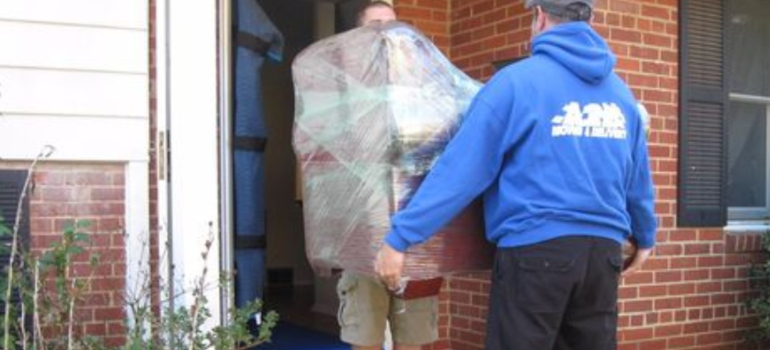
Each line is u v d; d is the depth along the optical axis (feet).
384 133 9.43
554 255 8.52
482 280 16.70
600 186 8.79
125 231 13.30
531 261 8.56
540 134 8.61
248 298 14.01
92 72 13.17
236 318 12.26
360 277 11.96
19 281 10.94
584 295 8.87
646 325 16.62
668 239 16.99
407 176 9.46
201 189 13.30
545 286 8.52
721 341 17.74
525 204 8.61
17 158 12.75
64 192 13.04
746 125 19.12
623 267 9.86
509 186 8.75
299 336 16.29
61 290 11.28
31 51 12.85
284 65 23.40
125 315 12.71
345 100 10.09
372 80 9.70
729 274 17.88
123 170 13.39
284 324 17.61
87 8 13.12
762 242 18.22
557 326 8.71
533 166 8.63
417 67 9.71
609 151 8.87
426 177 9.03
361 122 9.77
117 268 13.23
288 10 21.18
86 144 13.12
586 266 8.64
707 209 17.53
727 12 17.98
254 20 14.06
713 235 17.67
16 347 11.02
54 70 12.97
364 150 9.70
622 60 16.30
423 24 17.46
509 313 8.70
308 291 23.90
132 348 11.07
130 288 13.14
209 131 13.37
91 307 12.99
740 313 18.01
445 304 17.53
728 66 17.99
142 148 13.44
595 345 9.04
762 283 18.08
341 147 10.08
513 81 8.69
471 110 8.83
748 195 19.13
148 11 13.51
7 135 12.70
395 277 8.80
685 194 17.21
